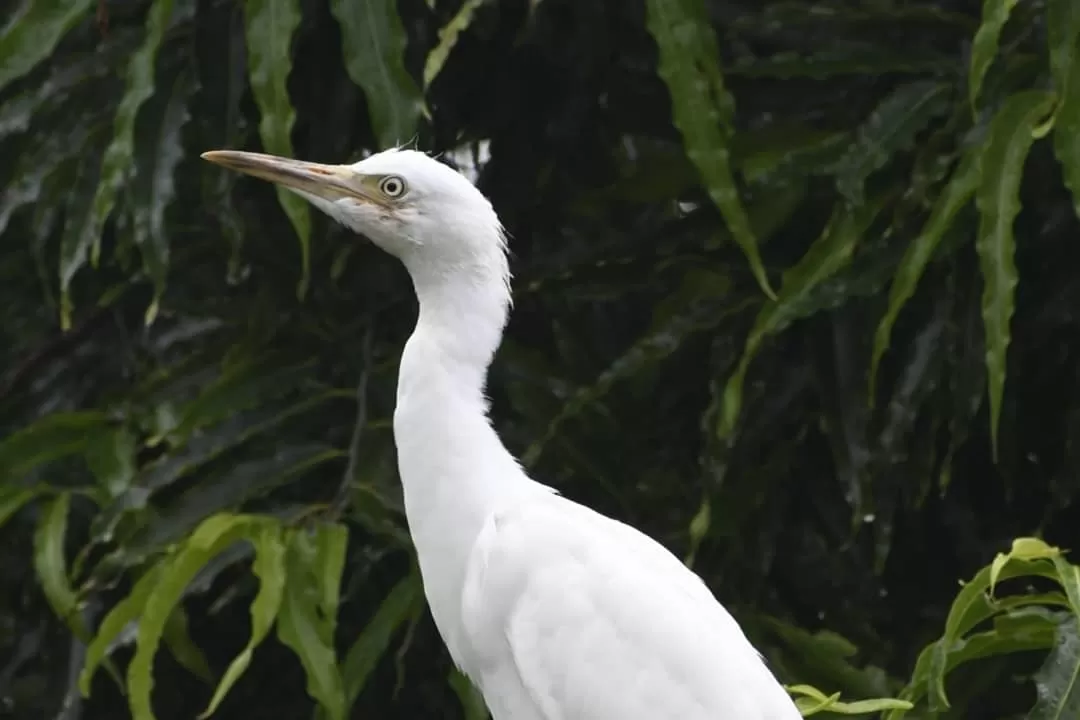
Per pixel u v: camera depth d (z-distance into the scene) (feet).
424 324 23.67
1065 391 31.37
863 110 31.48
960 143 28.27
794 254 31.27
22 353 36.45
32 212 34.81
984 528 32.58
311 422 31.22
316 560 26.94
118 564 28.60
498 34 32.58
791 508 31.96
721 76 28.27
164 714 32.96
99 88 32.45
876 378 29.99
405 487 23.49
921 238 26.58
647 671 21.71
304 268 27.89
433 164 23.65
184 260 33.65
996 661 28.50
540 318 33.30
